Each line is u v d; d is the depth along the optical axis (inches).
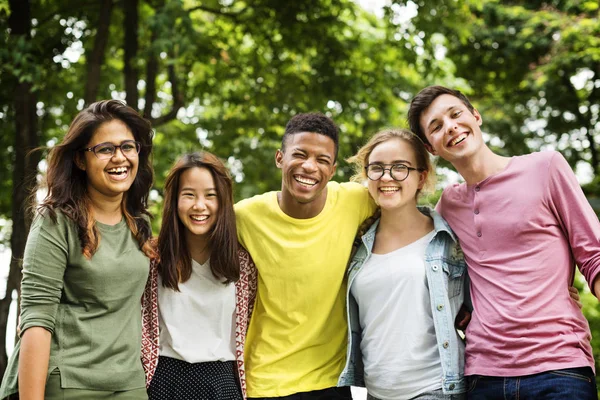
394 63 372.2
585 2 418.3
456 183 134.6
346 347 135.4
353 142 401.7
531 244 118.3
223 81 369.4
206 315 127.0
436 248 129.3
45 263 111.7
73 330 113.1
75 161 117.6
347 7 343.9
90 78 288.2
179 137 373.1
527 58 483.2
